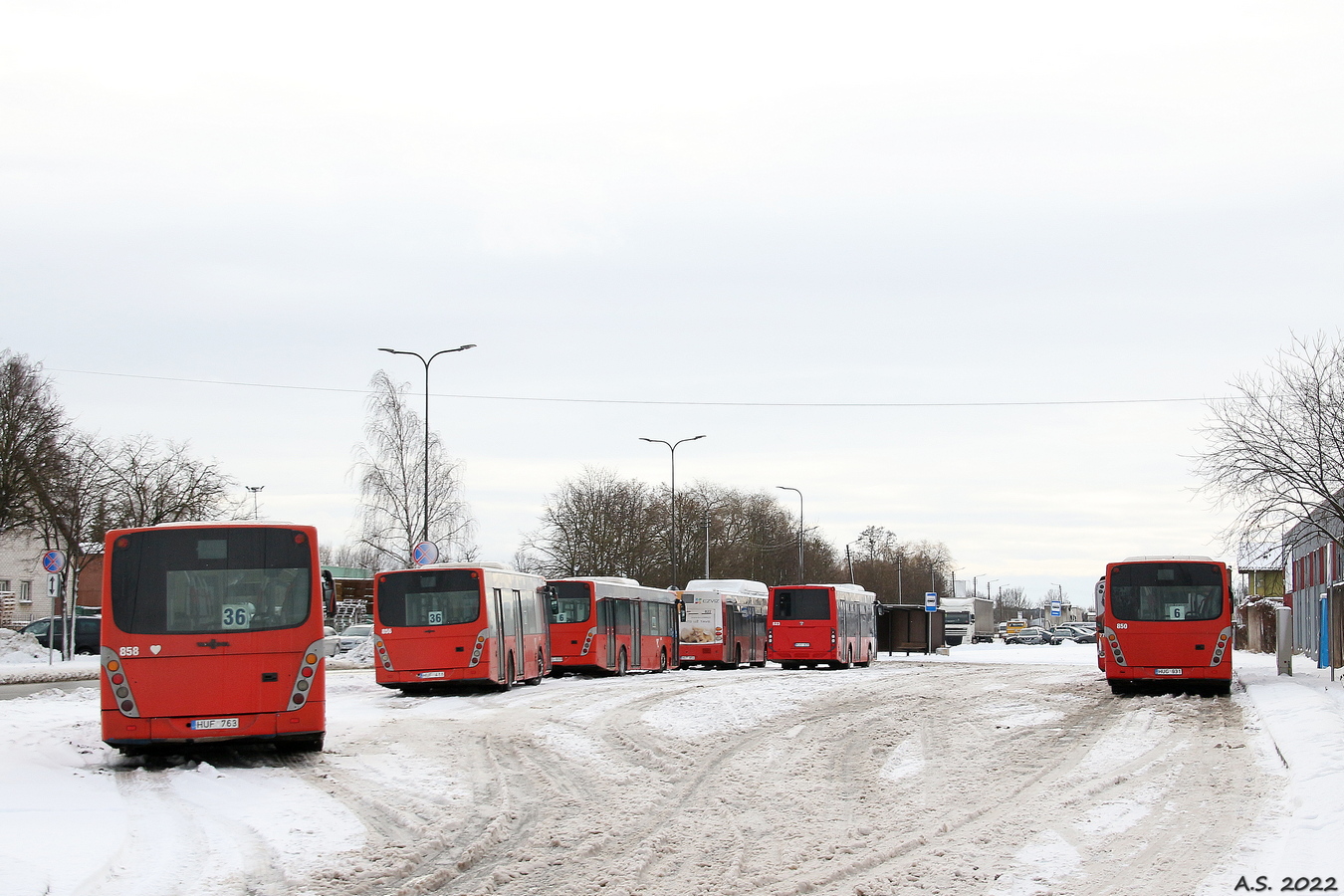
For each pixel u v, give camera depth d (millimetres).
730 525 92438
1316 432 29062
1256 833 10820
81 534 43312
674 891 8906
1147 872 9336
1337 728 17484
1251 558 31578
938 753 17375
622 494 77812
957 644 100625
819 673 39406
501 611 29578
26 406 42094
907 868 9625
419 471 54094
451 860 10008
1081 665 48125
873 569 121062
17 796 12648
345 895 8781
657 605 44219
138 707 15266
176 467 45656
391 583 28375
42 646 48438
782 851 10344
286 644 15641
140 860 9820
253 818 11820
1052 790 13680
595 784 14398
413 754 17000
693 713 23188
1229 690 28125
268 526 15922
